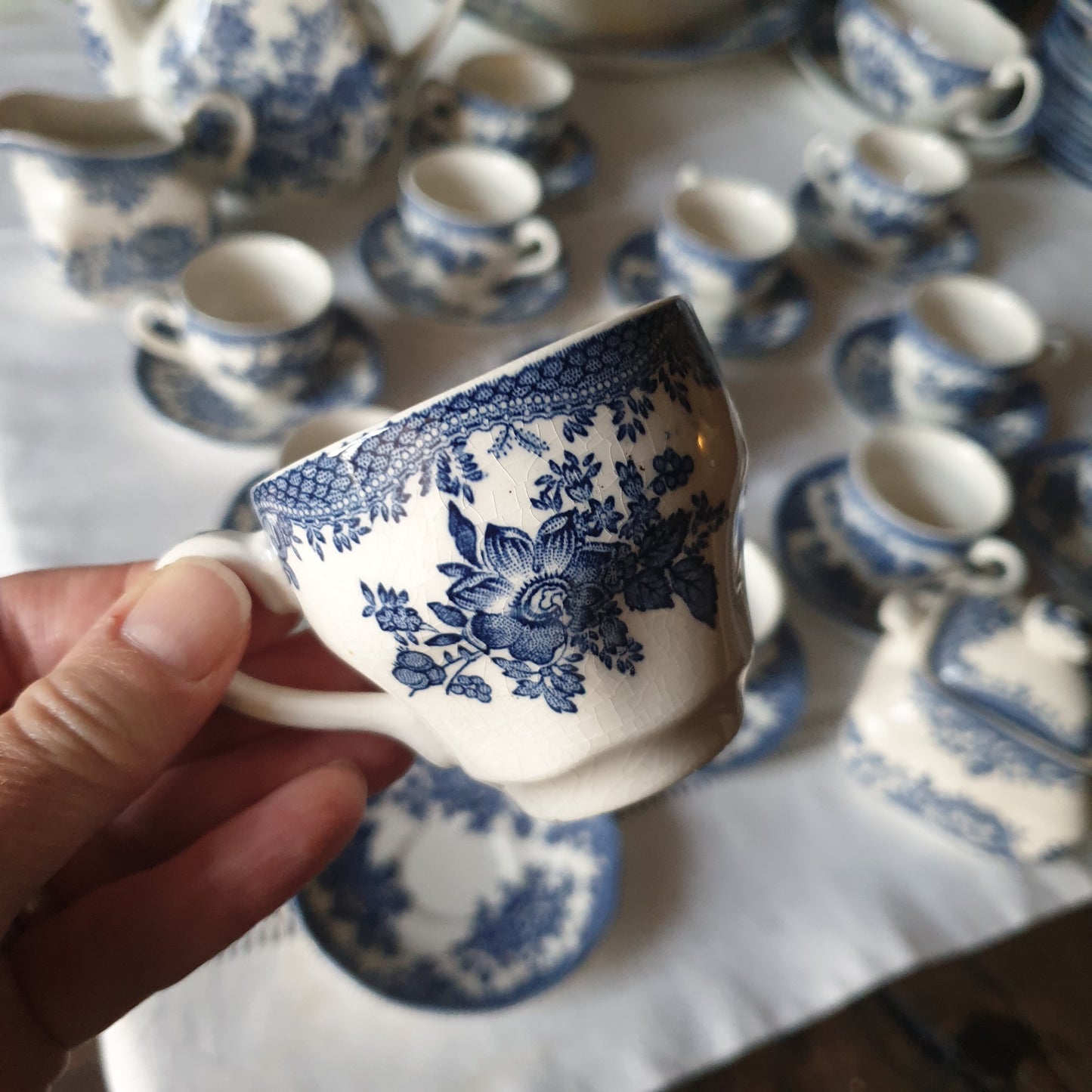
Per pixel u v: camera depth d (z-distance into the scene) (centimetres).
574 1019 35
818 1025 55
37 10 60
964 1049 55
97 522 42
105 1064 34
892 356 54
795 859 39
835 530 46
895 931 37
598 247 57
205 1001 34
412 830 38
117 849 38
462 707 27
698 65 65
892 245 59
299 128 50
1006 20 69
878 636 43
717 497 26
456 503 24
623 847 38
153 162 46
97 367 46
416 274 53
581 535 24
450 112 58
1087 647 37
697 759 29
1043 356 53
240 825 33
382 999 34
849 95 67
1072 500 49
